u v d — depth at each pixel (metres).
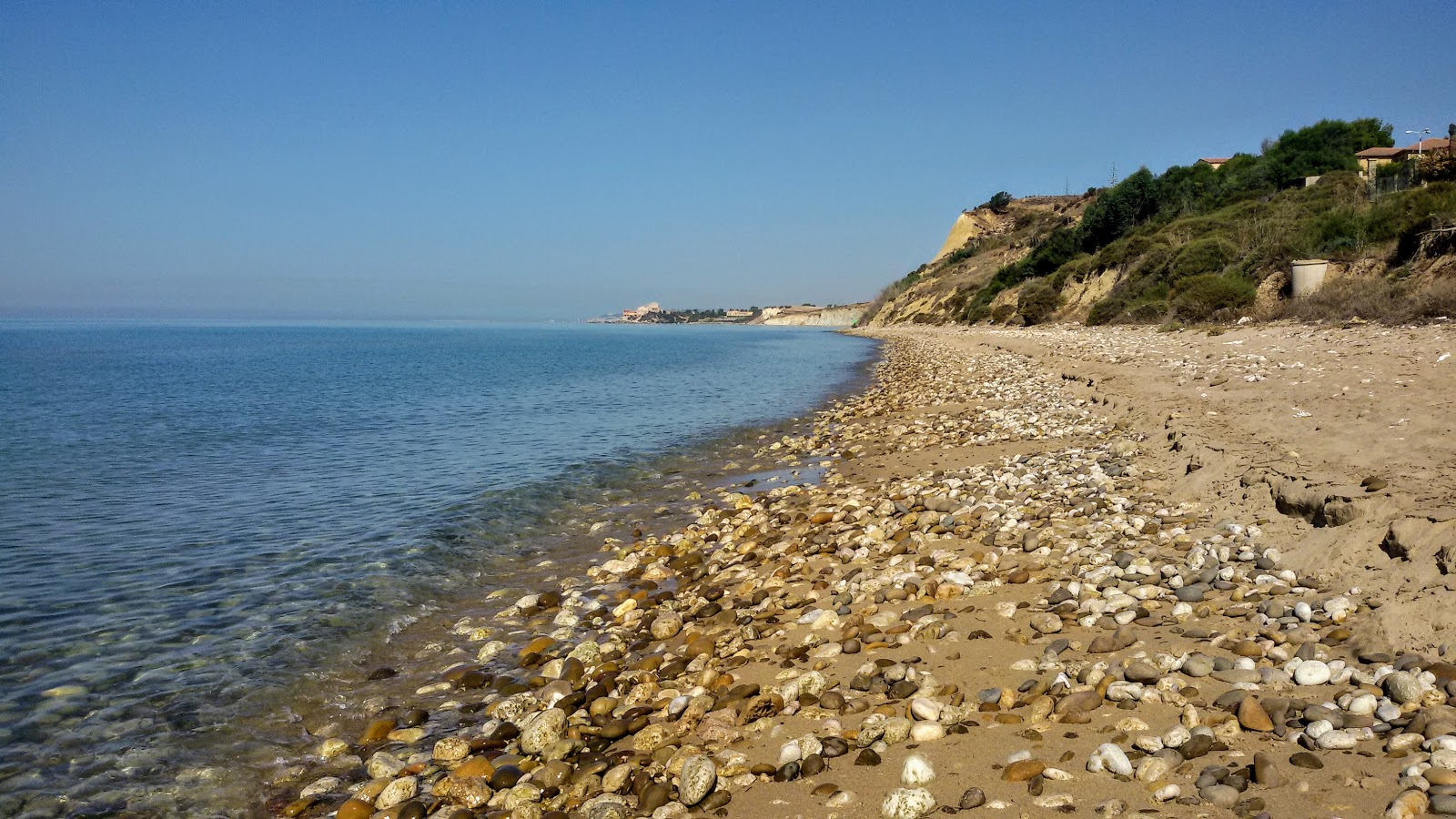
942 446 15.91
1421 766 3.35
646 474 15.32
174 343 96.44
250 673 6.62
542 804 4.54
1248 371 16.39
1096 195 101.19
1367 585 5.46
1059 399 19.36
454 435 20.69
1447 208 25.44
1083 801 3.61
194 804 4.80
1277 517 7.35
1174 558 7.05
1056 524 8.78
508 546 10.66
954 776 4.00
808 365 49.53
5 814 4.66
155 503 13.00
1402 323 20.45
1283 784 3.46
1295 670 4.54
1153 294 41.06
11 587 8.75
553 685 6.09
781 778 4.28
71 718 5.84
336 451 18.22
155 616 7.92
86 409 27.84
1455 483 6.73
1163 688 4.52
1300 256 30.44
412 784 4.79
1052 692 4.83
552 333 155.50
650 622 7.59
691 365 51.31
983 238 119.25
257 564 9.65
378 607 8.24
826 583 7.98
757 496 13.14
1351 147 55.31
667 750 4.79
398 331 173.62
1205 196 58.41
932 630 6.06
